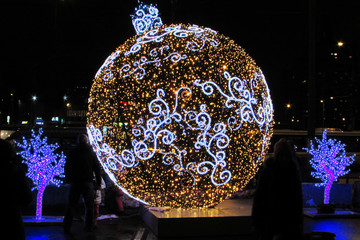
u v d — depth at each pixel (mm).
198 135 7004
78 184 7930
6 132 20516
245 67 7594
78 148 7996
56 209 10078
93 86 8156
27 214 9508
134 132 7156
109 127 7691
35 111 21359
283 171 4922
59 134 15078
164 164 7242
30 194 4457
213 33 8023
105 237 7609
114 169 7816
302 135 18766
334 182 12180
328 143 10188
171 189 7547
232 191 7652
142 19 9047
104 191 10320
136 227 8391
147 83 7121
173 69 7082
